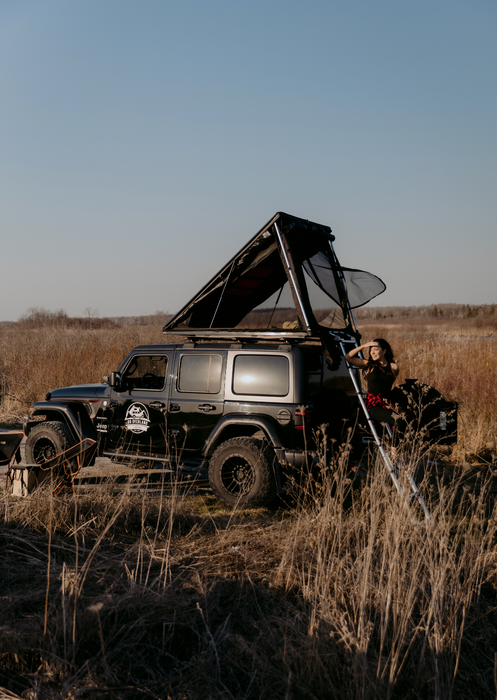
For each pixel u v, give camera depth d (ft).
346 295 23.43
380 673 9.68
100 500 17.43
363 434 21.34
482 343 56.49
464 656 10.82
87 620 10.62
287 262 20.51
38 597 11.91
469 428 29.53
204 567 13.94
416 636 10.78
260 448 19.04
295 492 19.33
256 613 11.96
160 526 16.98
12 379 44.62
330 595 11.82
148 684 9.38
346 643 10.06
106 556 14.29
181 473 24.66
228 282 22.29
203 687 9.44
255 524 17.49
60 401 23.94
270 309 22.93
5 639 10.11
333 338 20.52
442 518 13.38
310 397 19.49
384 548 12.05
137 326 70.08
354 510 16.02
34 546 14.52
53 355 49.75
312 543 14.40
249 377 19.99
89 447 20.56
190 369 21.35
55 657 9.63
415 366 42.06
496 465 25.73
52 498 16.19
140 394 22.50
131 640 10.54
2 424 36.11
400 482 16.47
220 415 20.31
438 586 10.91
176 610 11.44
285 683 9.62
